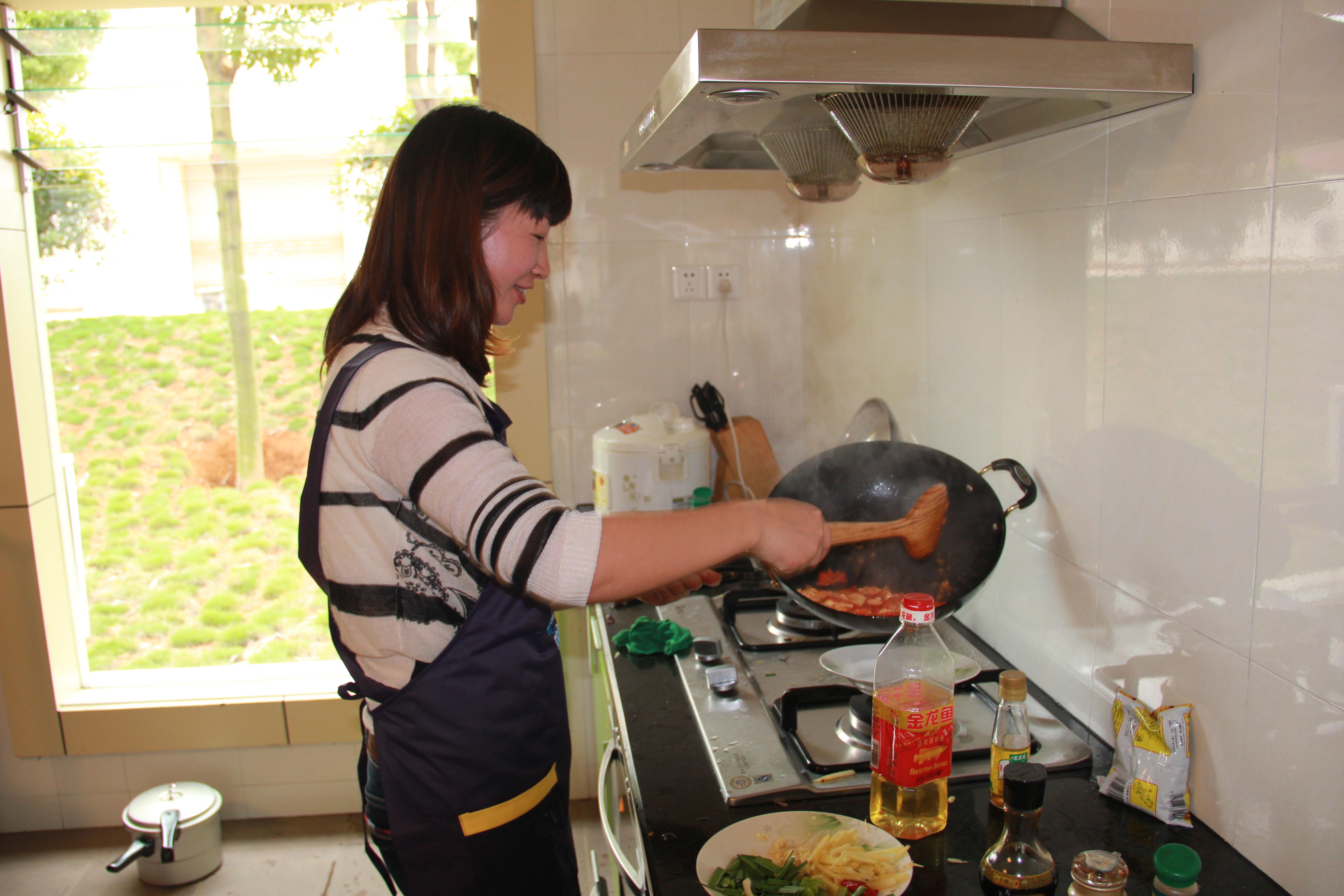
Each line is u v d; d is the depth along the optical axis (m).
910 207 1.52
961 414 1.37
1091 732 1.05
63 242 2.71
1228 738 0.83
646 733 1.08
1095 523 1.03
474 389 0.82
